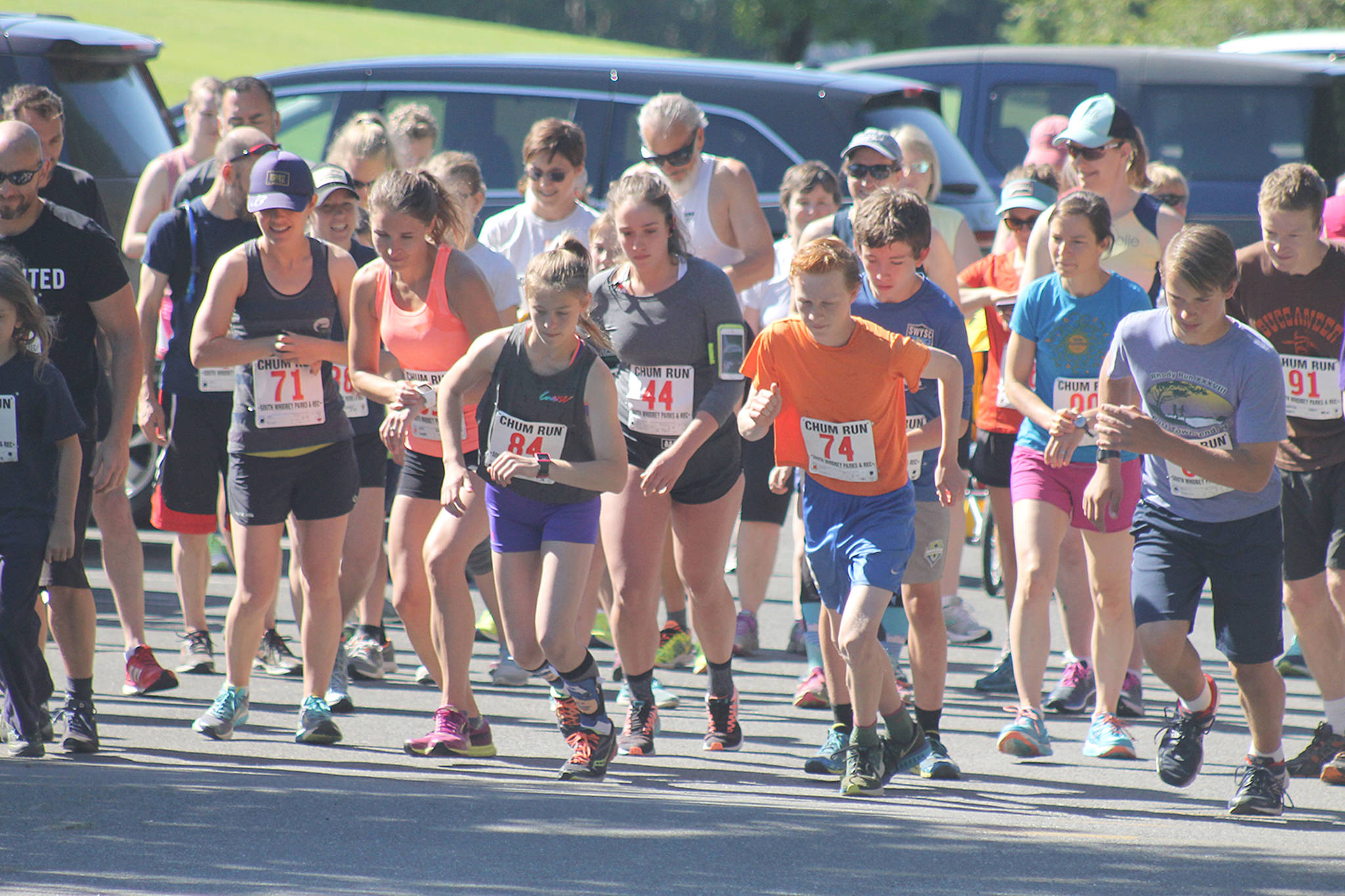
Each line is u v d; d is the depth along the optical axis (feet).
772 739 72.84
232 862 48.67
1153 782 66.54
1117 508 63.16
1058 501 70.85
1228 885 49.06
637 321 66.64
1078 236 69.05
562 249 59.88
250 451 67.31
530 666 63.31
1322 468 67.77
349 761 65.46
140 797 55.93
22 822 52.31
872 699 60.70
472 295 66.74
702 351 66.59
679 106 87.20
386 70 130.52
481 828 53.47
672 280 66.23
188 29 546.26
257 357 66.69
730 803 59.47
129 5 582.76
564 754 69.00
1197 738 61.46
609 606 80.84
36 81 104.83
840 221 79.61
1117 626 70.90
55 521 63.00
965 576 115.55
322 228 79.92
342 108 130.31
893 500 61.62
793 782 64.69
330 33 590.96
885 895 47.32
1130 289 70.13
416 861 49.37
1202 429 59.31
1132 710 79.00
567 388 60.64
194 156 98.27
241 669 69.36
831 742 65.98
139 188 98.58
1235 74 155.74
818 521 62.49
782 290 95.61
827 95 123.65
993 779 66.33
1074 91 160.45
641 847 51.67
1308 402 67.87
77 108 106.42
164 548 114.11
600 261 74.13
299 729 70.13
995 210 132.77
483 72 128.06
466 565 74.95
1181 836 56.54
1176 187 106.32
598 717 63.57
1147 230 77.15
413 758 66.74
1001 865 50.85
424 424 68.33
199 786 58.13
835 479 61.52
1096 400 70.54
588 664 63.00
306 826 52.95
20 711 63.36
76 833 51.31
